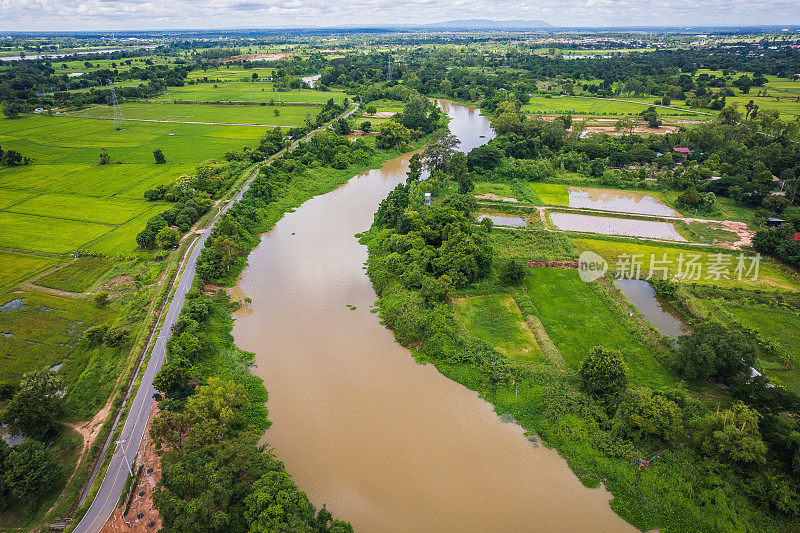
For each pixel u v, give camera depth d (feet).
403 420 227.20
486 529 178.29
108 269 345.10
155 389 234.38
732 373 230.07
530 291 323.16
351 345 279.90
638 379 241.76
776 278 327.06
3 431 212.43
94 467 197.36
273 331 292.40
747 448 185.57
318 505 186.19
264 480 173.78
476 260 335.47
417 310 294.66
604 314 297.33
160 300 304.50
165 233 371.76
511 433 219.82
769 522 174.09
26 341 269.85
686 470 193.36
